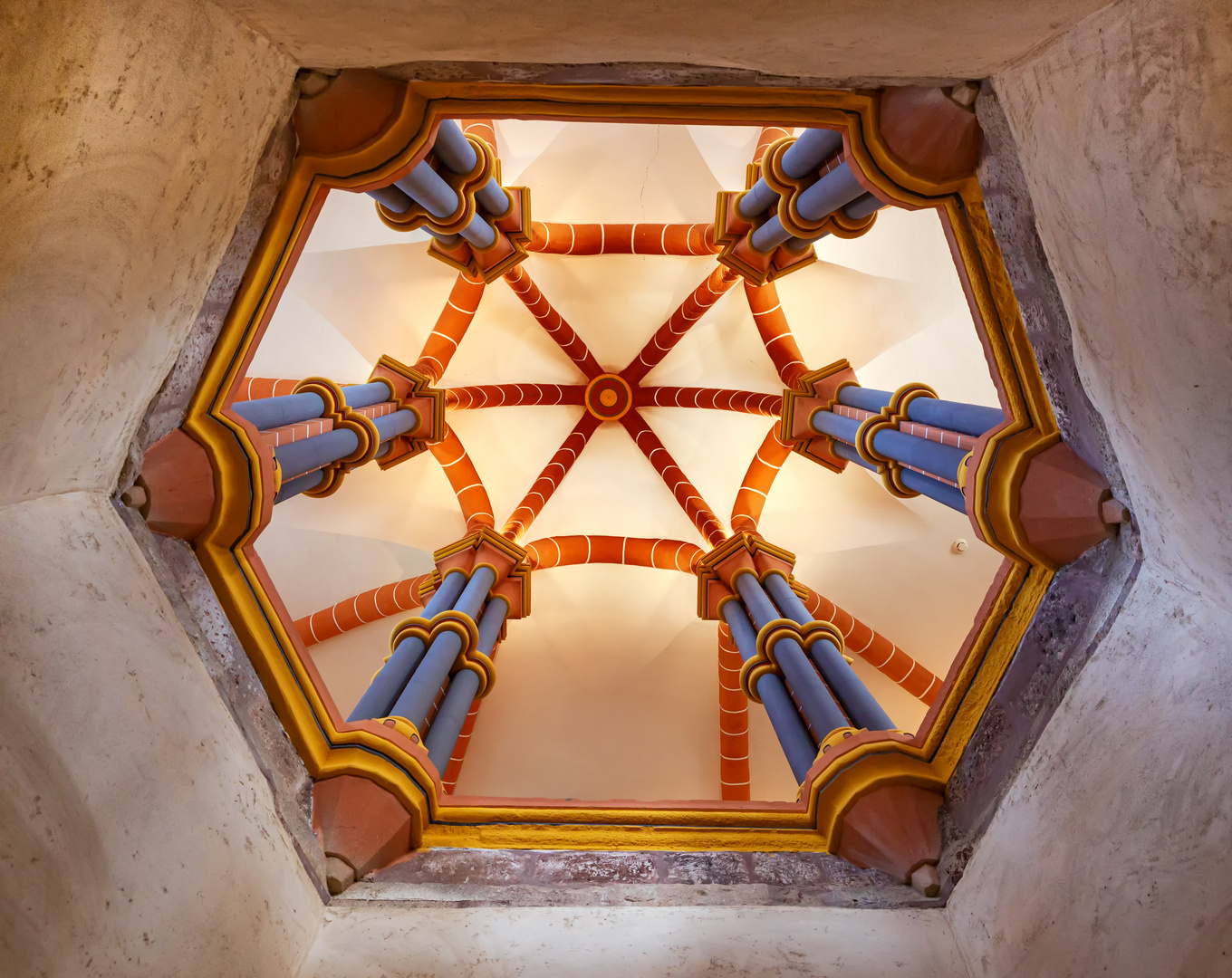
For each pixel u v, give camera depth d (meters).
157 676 3.07
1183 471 2.60
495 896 3.74
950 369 8.82
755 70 3.36
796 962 3.27
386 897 3.72
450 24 2.83
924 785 4.25
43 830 2.18
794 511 10.55
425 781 4.27
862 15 2.63
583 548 10.88
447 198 6.18
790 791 10.43
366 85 3.61
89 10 2.02
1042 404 3.76
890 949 3.45
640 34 2.93
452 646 6.23
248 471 3.85
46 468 2.70
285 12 2.75
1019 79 3.03
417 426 8.52
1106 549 3.53
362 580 10.36
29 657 2.37
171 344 3.31
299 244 3.99
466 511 10.62
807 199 5.96
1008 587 4.13
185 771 3.01
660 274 10.36
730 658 10.45
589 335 10.83
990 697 4.14
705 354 10.65
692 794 10.66
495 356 10.55
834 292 9.48
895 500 10.00
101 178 2.30
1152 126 2.25
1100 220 2.68
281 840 3.57
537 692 10.80
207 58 2.70
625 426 11.05
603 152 9.39
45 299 2.23
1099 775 3.10
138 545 3.39
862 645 10.00
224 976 2.73
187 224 2.99
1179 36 2.07
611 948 3.33
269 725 3.98
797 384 9.30
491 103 3.82
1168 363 2.47
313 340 9.27
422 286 9.78
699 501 10.67
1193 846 2.50
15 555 2.54
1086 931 2.80
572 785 10.63
